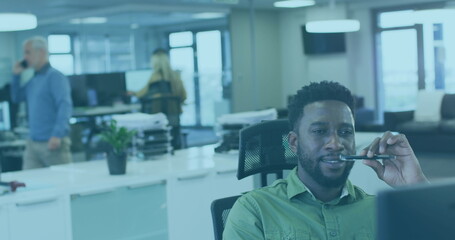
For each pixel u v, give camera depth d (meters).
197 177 3.56
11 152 7.88
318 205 1.66
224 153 3.99
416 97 10.66
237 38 11.82
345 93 1.62
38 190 3.03
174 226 3.49
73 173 3.58
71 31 10.34
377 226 0.71
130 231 3.33
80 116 8.61
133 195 3.34
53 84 5.00
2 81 9.39
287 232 1.63
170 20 10.53
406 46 11.62
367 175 3.62
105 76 9.00
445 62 11.32
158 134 4.00
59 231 3.06
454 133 9.44
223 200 2.08
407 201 0.70
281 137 2.26
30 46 5.00
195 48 10.85
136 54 10.27
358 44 12.02
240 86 11.84
